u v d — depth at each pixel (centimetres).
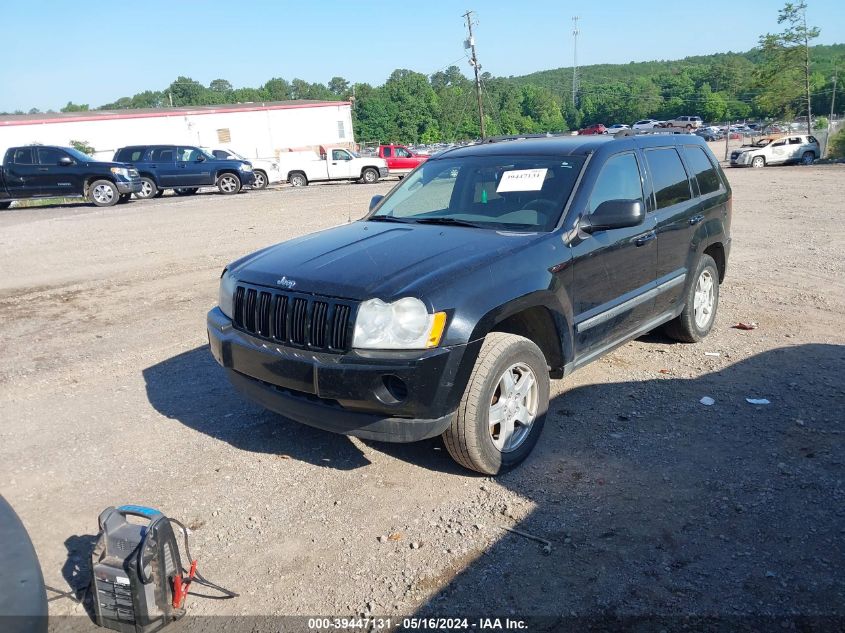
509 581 309
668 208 537
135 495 391
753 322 680
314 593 307
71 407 521
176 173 2514
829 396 490
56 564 330
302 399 371
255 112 4491
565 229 428
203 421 489
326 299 358
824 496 364
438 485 393
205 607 300
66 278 992
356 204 1881
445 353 346
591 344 456
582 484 388
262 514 369
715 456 413
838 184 2169
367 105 11575
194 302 837
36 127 3809
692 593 296
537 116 13962
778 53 5516
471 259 379
